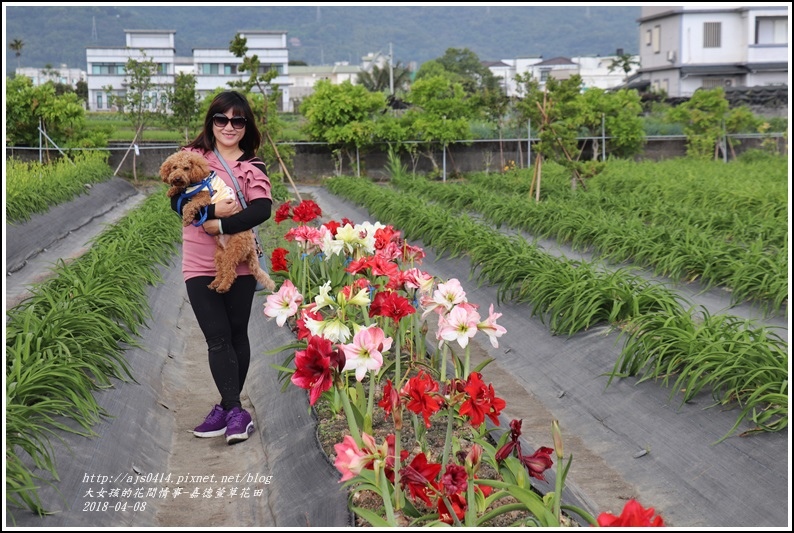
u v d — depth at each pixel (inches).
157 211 498.6
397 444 142.6
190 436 214.5
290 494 171.3
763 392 187.8
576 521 156.9
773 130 1203.2
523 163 1051.3
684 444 186.5
